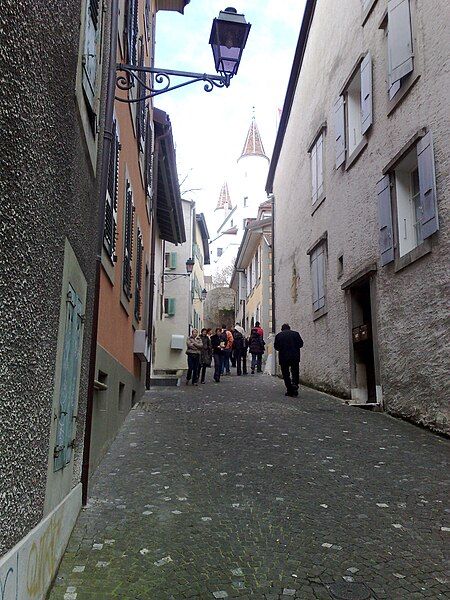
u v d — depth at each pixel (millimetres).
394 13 9625
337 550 3920
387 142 10125
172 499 4910
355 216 11773
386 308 10023
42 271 2801
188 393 12875
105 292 6172
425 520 4555
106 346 6355
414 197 9664
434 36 8406
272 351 20234
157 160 14844
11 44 2189
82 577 3373
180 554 3770
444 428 7836
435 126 8281
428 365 8383
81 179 3988
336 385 12594
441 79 8148
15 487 2453
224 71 6023
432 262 8328
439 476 5832
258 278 28688
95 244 4988
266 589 3318
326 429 8273
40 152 2676
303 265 16109
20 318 2439
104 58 5137
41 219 2740
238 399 11672
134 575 3434
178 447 6895
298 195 17156
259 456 6516
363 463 6332
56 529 3369
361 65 11438
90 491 5078
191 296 30000
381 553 3885
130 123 8734
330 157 13695
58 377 3281
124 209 7809
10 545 2406
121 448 6781
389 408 9797
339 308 12625
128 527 4219
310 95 15961
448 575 3564
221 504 4820
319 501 4980
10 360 2316
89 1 4070
